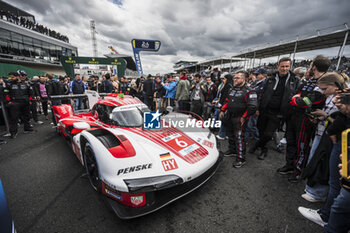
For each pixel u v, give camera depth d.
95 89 7.59
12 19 17.83
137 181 1.46
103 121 2.69
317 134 1.81
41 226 1.54
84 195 1.97
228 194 1.98
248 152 3.20
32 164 2.75
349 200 1.09
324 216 1.52
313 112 1.76
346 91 1.20
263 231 1.48
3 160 2.89
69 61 10.83
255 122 3.64
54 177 2.37
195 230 1.49
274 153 3.16
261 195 1.96
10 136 4.17
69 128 2.90
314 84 1.88
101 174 1.60
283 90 2.45
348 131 1.04
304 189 2.08
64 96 3.71
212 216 1.65
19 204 1.83
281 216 1.65
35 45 20.17
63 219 1.62
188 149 1.96
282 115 2.43
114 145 1.76
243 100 2.39
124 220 1.60
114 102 2.76
